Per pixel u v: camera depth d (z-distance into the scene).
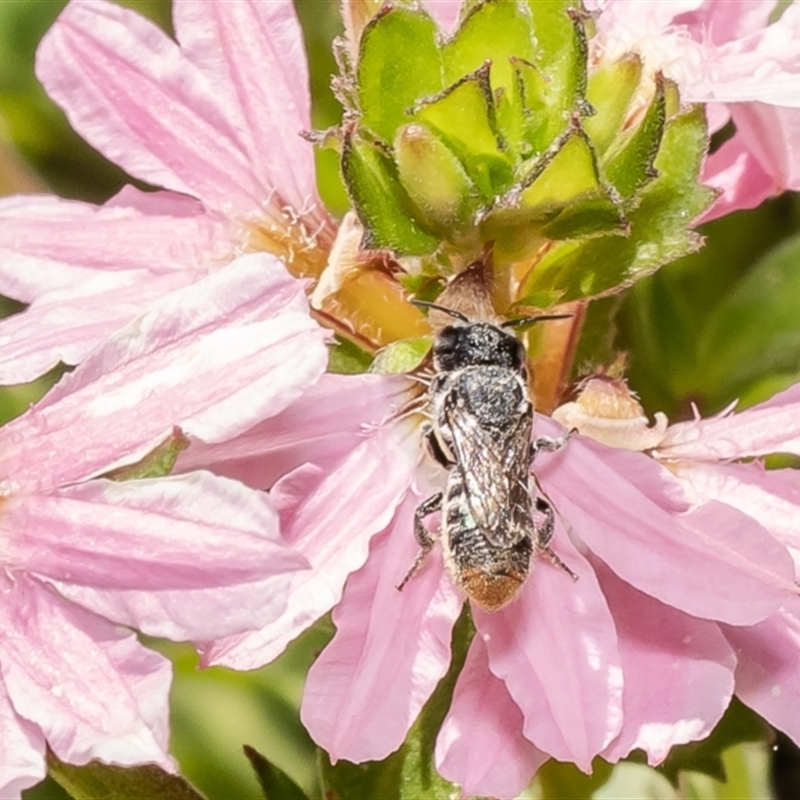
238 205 0.16
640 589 0.15
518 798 0.16
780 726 0.15
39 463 0.15
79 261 0.16
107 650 0.15
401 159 0.15
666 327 0.18
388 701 0.15
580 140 0.15
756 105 0.15
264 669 0.18
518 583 0.15
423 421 0.15
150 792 0.15
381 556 0.15
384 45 0.15
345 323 0.16
